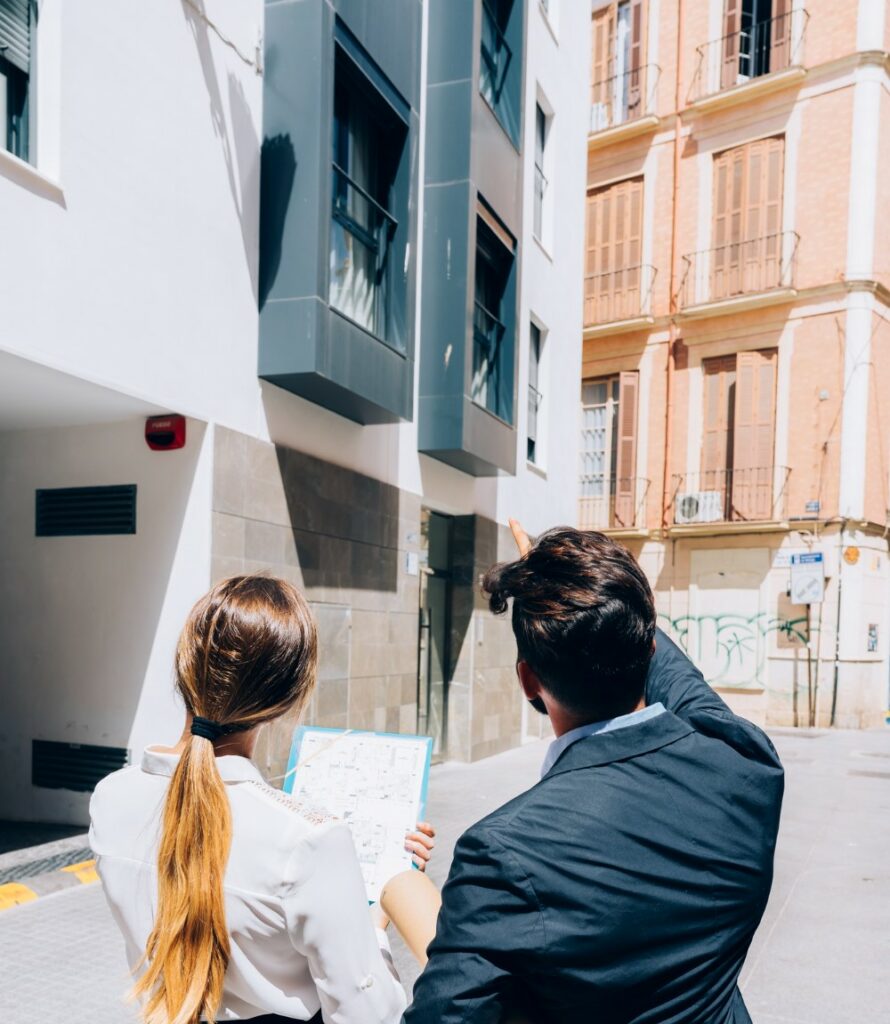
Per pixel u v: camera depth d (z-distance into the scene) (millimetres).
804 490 17375
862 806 8781
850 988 4176
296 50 6676
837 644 16781
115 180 5375
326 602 7555
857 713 16688
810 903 5531
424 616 10258
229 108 6391
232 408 6434
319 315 6598
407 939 1387
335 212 7312
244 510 6477
